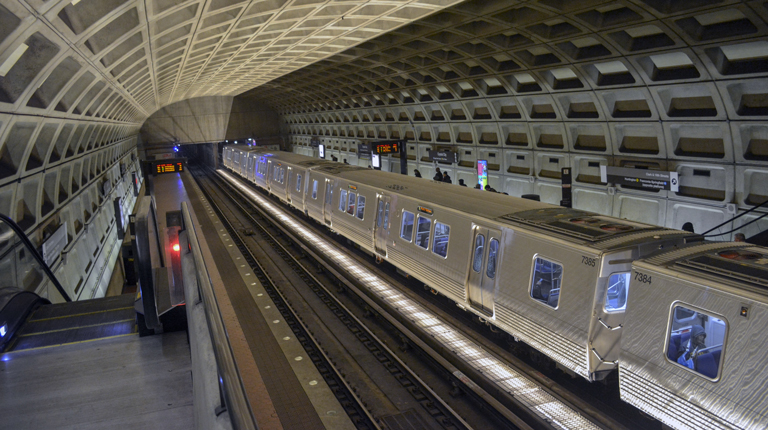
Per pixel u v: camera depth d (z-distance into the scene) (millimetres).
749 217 14164
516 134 23625
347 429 7680
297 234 22281
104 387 7586
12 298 10594
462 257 11172
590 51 15961
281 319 12312
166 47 15297
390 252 14820
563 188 18641
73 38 9305
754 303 5688
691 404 6289
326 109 45094
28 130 12172
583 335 7863
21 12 6938
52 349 9289
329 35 19766
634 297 7121
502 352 10273
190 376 7871
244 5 13195
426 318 12109
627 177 17516
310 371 9586
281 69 30078
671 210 16453
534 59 18141
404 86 27906
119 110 24297
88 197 23141
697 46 12648
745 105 13398
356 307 13492
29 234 13711
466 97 24406
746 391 5699
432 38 19344
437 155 29281
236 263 18031
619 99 17062
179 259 10133
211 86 39531
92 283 21188
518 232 9508
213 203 33469
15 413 6848
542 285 8828
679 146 16016
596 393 8656
